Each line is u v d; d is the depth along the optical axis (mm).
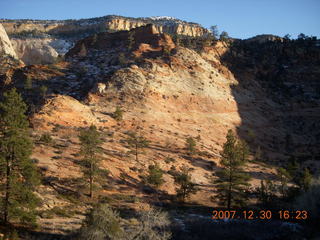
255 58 137500
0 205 20703
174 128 73062
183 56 101312
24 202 21438
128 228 22047
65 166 38406
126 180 41188
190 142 59219
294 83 124500
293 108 107812
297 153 82125
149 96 80500
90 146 35688
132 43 112750
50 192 31234
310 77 126750
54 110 60812
